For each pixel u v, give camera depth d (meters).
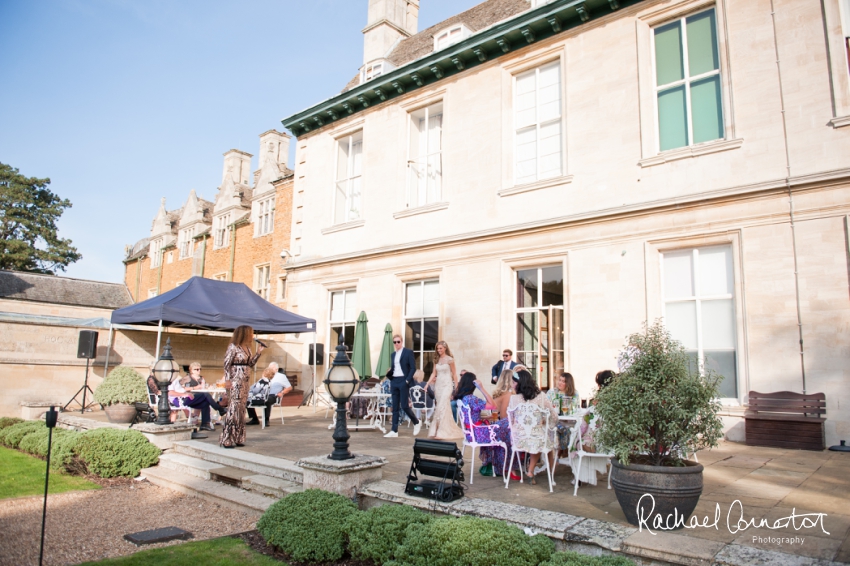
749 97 9.68
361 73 16.86
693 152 10.10
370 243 15.24
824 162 8.86
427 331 13.78
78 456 8.27
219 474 7.24
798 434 8.22
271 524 5.09
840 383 8.33
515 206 12.39
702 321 9.84
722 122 10.03
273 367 11.20
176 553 4.91
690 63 10.55
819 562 3.42
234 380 8.28
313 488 5.74
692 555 3.58
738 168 9.65
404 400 10.03
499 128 12.94
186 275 31.00
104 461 7.88
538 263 11.89
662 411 4.36
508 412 5.96
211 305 13.37
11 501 6.75
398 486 5.65
